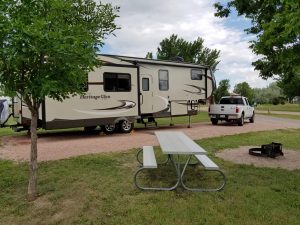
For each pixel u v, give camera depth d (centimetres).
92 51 480
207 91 1792
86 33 480
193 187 565
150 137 1256
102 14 549
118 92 1345
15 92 466
